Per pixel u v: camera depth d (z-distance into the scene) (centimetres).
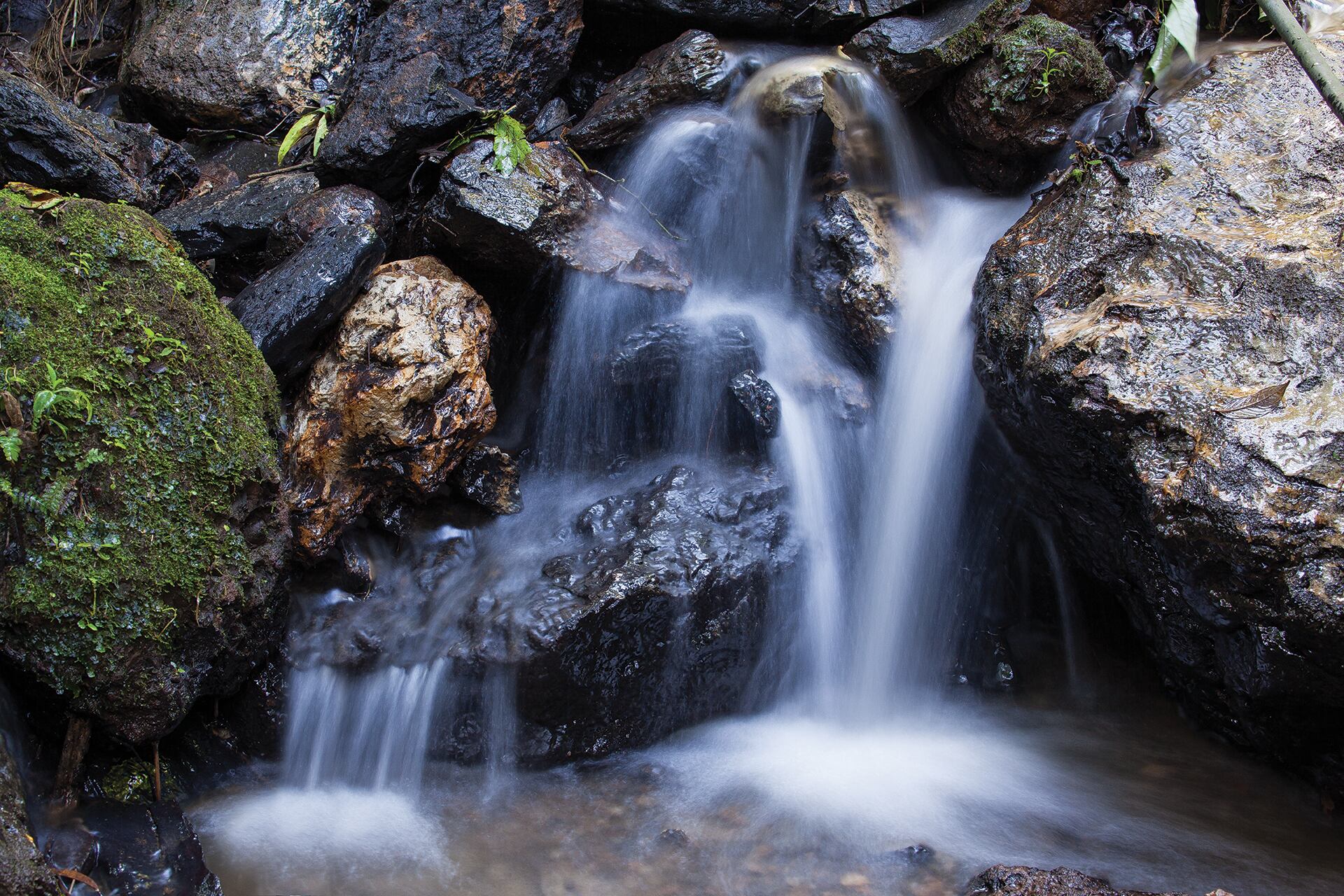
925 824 387
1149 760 427
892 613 475
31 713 342
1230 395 340
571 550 440
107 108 564
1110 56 504
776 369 494
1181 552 341
